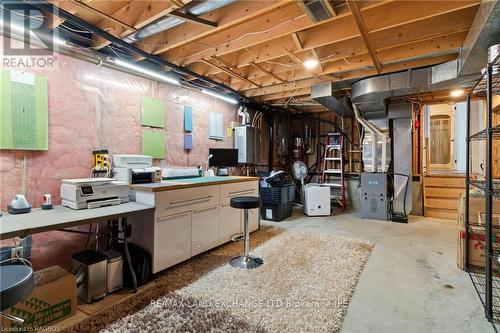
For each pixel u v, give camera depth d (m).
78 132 2.54
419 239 3.54
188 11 2.14
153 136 3.33
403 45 3.00
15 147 2.12
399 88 3.52
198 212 2.78
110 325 1.68
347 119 6.21
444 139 7.87
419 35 2.57
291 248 3.08
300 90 4.66
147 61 3.10
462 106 6.89
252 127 4.90
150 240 2.31
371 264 2.69
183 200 2.59
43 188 2.30
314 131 6.68
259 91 4.60
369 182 4.88
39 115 2.26
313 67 3.40
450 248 3.18
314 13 2.11
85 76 2.60
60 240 2.41
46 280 1.73
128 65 2.85
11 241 2.11
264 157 5.88
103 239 2.66
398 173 5.03
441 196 5.01
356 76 3.66
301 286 2.18
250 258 2.71
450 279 2.35
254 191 3.81
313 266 2.57
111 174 2.77
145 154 3.22
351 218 4.87
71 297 1.79
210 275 2.38
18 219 1.73
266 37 2.51
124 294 2.07
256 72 3.74
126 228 2.19
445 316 1.80
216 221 3.04
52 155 2.36
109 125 2.82
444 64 3.14
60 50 2.38
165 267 2.40
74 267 2.06
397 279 2.35
